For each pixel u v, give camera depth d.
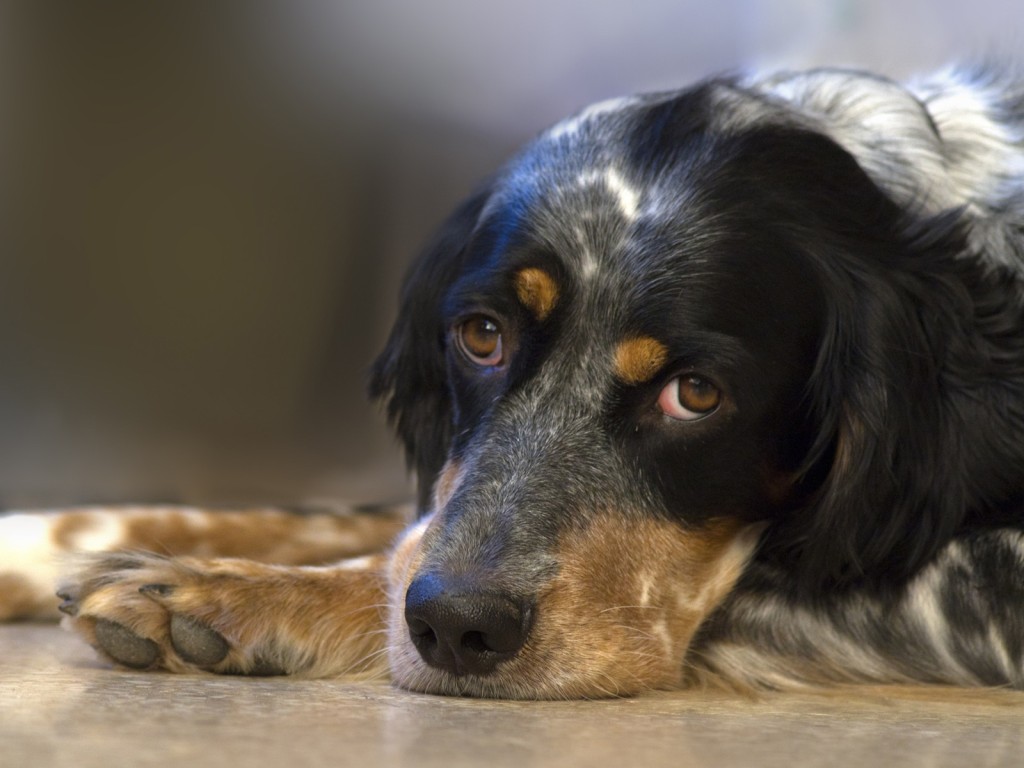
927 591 3.64
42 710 2.58
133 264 8.45
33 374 8.23
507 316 3.46
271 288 8.53
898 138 3.96
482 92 8.73
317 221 8.64
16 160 8.51
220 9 8.66
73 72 8.61
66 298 8.36
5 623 4.21
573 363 3.38
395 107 8.70
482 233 3.69
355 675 3.29
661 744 2.42
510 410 3.38
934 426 3.59
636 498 3.30
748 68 4.42
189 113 8.62
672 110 3.78
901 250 3.64
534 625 3.03
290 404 8.45
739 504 3.45
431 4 8.67
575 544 3.16
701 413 3.35
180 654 3.21
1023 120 4.17
